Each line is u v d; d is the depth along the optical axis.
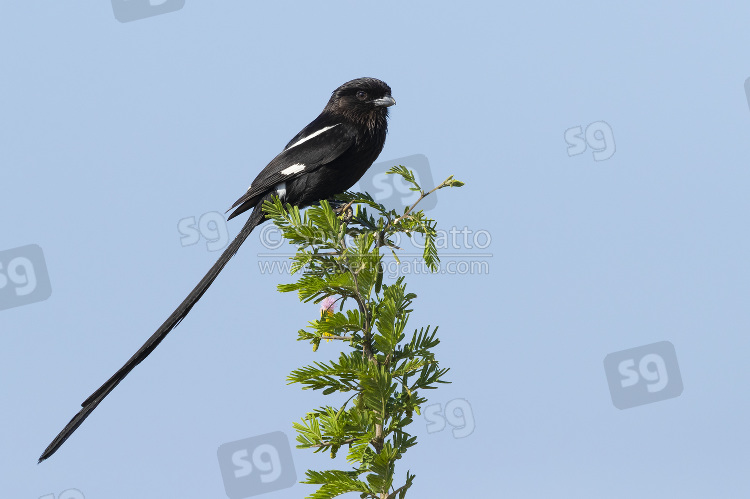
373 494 6.32
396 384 6.44
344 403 6.61
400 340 6.58
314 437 6.57
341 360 6.26
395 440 6.57
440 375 6.80
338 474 6.36
